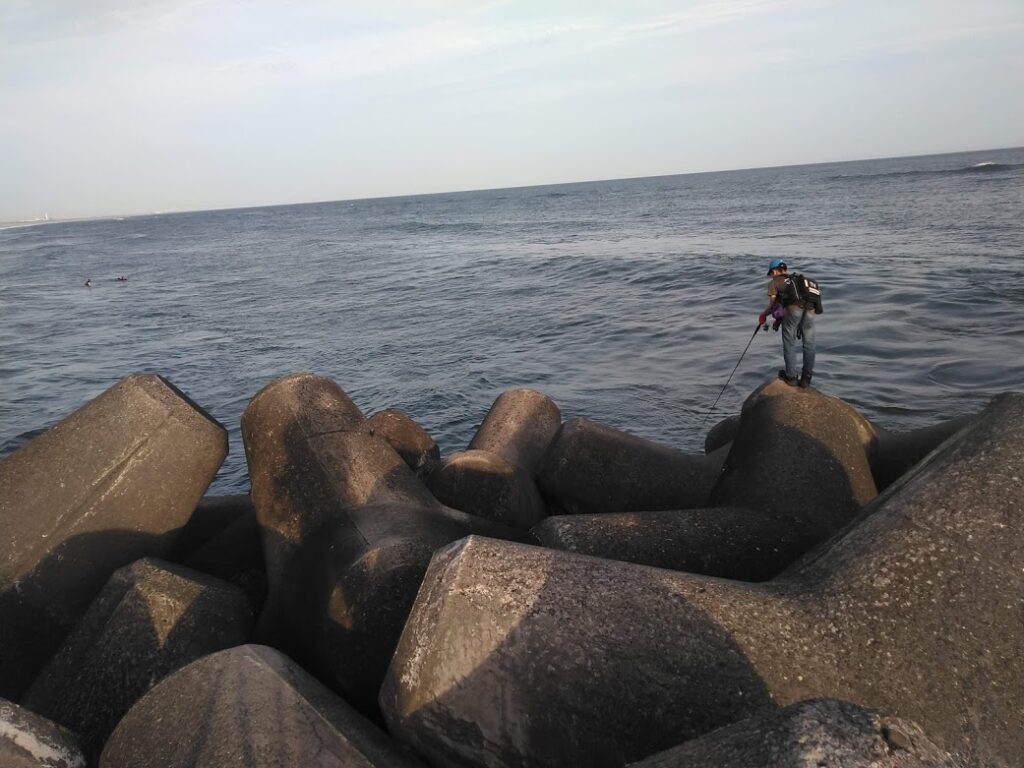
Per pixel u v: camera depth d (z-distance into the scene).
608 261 32.03
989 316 15.80
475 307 24.34
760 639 3.09
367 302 27.64
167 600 4.30
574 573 3.25
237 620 4.45
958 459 3.60
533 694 2.96
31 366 19.42
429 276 34.66
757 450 5.33
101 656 4.16
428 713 2.98
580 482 6.77
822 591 3.31
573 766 2.89
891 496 3.73
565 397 13.18
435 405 13.41
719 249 33.81
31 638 4.83
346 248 57.81
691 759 2.20
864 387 12.06
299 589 4.46
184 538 6.15
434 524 4.70
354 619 3.89
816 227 41.06
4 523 4.91
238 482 10.20
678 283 24.64
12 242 104.75
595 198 121.81
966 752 2.78
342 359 17.95
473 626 3.04
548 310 22.42
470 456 6.30
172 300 32.47
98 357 20.19
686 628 3.10
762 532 4.72
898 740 1.97
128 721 3.08
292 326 23.45
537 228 64.69
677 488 6.71
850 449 5.31
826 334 15.59
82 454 5.12
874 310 17.41
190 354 19.81
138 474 5.15
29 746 2.97
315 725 2.85
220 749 2.72
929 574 3.19
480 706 2.96
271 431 5.45
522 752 2.92
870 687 2.94
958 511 3.34
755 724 2.19
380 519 4.68
